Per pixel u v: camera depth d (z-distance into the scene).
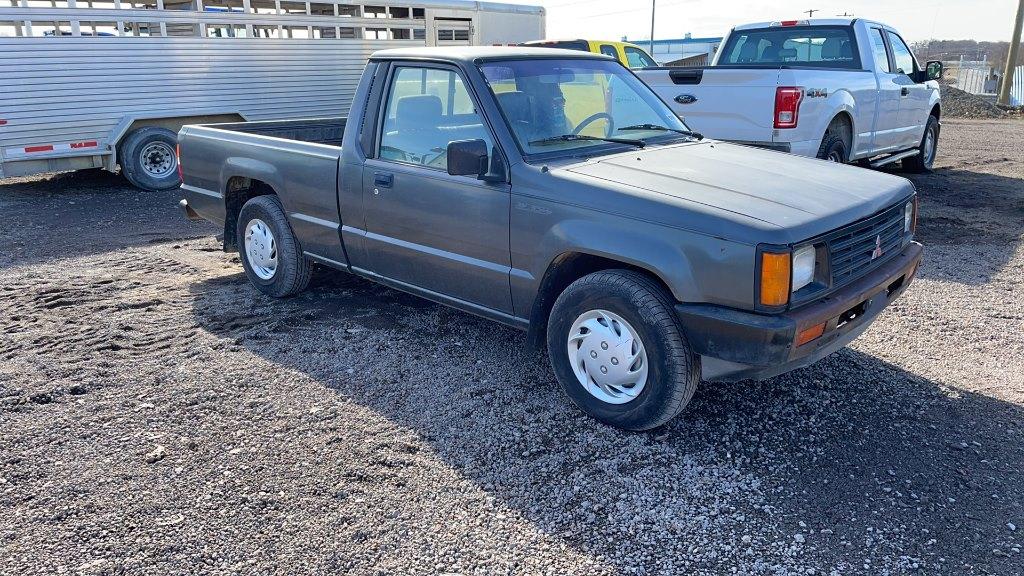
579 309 3.82
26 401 4.09
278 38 11.64
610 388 3.81
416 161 4.57
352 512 3.16
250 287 6.16
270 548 2.93
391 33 13.32
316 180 5.18
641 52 13.69
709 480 3.38
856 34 9.02
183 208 6.55
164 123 10.85
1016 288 5.95
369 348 4.85
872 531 3.03
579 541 2.98
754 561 2.87
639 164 4.11
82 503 3.21
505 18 15.09
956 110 23.22
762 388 4.25
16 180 11.73
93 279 6.37
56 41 9.65
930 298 5.74
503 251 4.14
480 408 4.05
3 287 6.13
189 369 4.52
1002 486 3.33
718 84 7.68
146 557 2.88
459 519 3.12
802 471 3.45
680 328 3.52
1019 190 10.02
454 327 5.21
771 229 3.27
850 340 3.85
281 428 3.83
